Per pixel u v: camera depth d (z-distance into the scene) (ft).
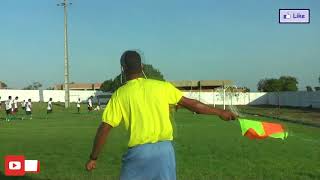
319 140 72.59
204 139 74.02
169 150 17.48
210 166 46.21
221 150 59.36
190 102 17.99
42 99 321.32
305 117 152.56
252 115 169.99
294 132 90.33
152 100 17.52
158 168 17.26
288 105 280.51
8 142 69.82
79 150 59.36
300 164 48.11
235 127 103.19
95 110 208.95
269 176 40.93
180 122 124.06
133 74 18.22
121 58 18.42
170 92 17.84
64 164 47.01
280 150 59.57
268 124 18.56
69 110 210.38
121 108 17.71
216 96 302.25
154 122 17.38
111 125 17.89
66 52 235.20
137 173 17.37
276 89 385.70
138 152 17.28
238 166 46.44
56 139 75.05
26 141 71.46
